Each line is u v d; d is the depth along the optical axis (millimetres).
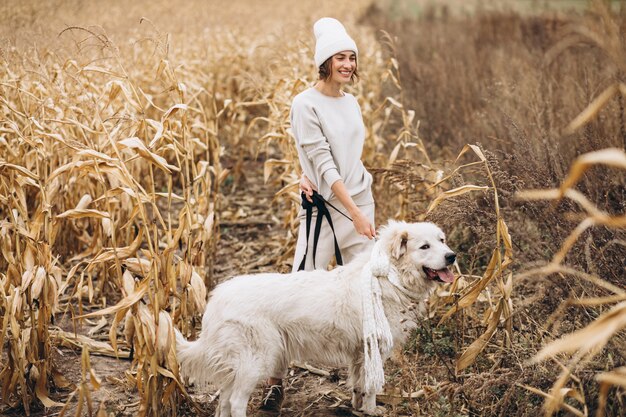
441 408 3484
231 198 8602
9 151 4859
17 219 4289
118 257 3723
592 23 5824
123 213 5809
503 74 8617
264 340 3443
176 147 4012
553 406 2453
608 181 4770
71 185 5992
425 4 25828
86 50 5402
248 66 11344
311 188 4020
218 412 3570
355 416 3773
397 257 3555
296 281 3594
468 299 3779
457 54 12211
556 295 3869
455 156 7066
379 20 20156
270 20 17328
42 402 3857
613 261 3861
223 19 15633
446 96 9305
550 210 4258
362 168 4117
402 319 3664
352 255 4117
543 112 6250
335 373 4320
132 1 16562
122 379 4184
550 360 3307
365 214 4105
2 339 3764
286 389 4160
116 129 4254
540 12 14664
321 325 3531
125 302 3510
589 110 2082
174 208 8234
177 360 3596
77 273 6023
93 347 4559
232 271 6246
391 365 4184
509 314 3695
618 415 2998
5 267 5082
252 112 10961
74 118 5168
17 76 5762
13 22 7047
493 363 3797
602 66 7320
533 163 4738
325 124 3900
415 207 5707
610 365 3137
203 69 10516
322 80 3988
